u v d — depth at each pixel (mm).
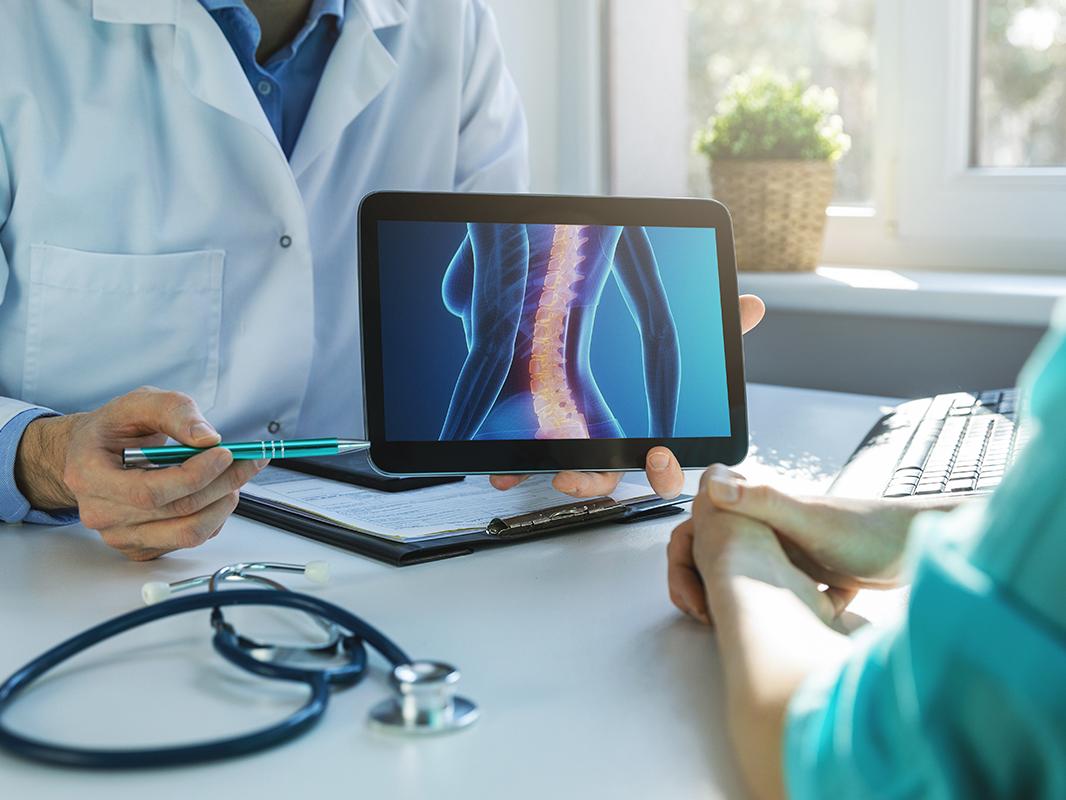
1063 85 1788
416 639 627
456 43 1375
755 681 471
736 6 2047
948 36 1851
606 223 890
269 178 1188
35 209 1102
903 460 1005
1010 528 335
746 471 1046
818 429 1241
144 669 580
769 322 1837
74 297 1127
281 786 463
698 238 903
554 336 864
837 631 635
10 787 463
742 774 467
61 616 674
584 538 836
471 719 519
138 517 773
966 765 332
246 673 575
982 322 1619
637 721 522
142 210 1152
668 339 882
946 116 1876
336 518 851
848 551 648
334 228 1300
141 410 790
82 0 1138
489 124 1422
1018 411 1118
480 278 863
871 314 1710
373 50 1258
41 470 865
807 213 1875
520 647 615
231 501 795
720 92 2090
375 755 490
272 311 1203
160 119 1169
